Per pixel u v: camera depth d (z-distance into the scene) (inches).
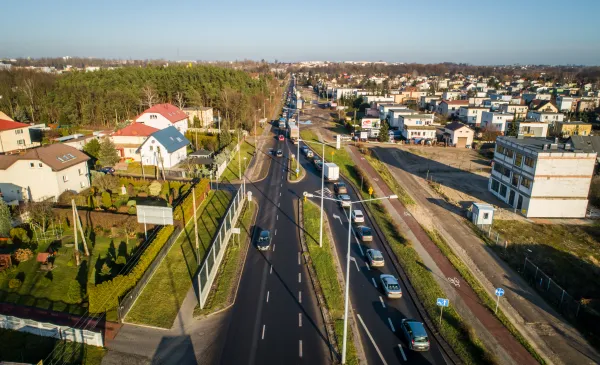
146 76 5251.0
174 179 2413.9
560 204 2107.5
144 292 1283.2
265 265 1507.1
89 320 1141.1
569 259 1674.5
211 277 1354.6
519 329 1190.3
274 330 1131.3
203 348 1052.5
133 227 1700.3
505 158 2358.5
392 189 2524.6
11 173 1984.5
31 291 1270.9
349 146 3774.6
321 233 1636.3
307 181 2650.1
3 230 1578.5
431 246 1707.7
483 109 5049.2
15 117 3956.7
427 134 4008.4
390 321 1187.3
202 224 1850.4
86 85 4793.3
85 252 1512.1
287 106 6742.1
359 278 1434.5
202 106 4800.7
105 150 2581.2
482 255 1679.4
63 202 1966.0
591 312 1237.1
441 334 1128.2
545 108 5265.8
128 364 982.4
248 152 3410.4
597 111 5339.6
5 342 1029.2
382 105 5118.1
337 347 1064.8
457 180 2805.1
